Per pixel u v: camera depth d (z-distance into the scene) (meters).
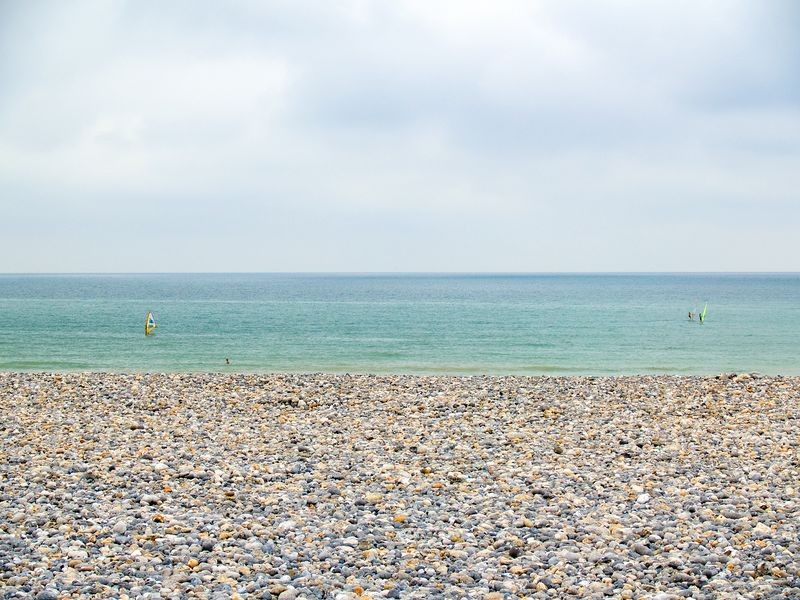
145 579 8.76
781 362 42.56
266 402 22.80
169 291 193.25
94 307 106.25
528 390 25.14
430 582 8.84
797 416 20.52
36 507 11.62
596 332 61.81
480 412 21.17
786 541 10.11
